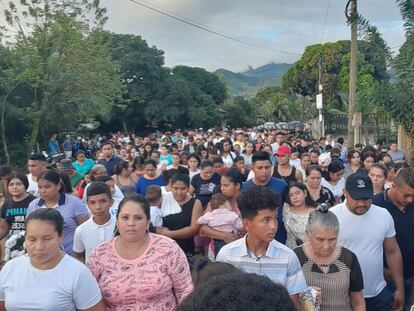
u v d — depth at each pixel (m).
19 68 24.31
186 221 6.15
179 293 3.68
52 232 3.43
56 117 26.38
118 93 30.83
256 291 1.26
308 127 41.94
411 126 13.53
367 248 4.40
